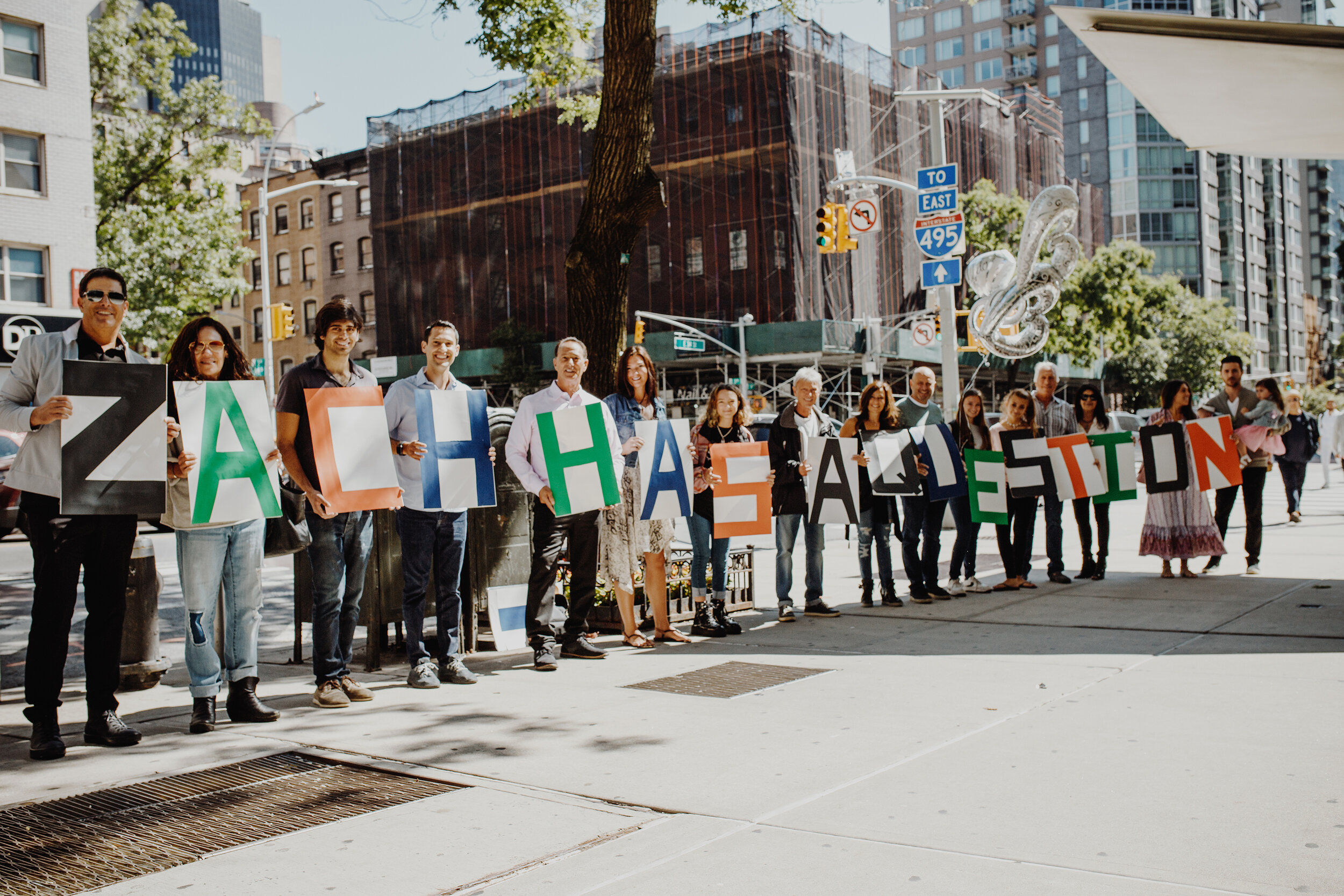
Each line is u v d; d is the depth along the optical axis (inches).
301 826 143.6
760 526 298.2
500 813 147.1
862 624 309.9
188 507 196.7
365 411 223.1
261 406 207.5
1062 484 368.8
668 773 163.6
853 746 176.7
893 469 335.9
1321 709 191.3
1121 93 3437.5
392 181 2006.6
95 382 185.9
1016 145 2203.5
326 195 2155.5
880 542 343.6
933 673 233.9
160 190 1225.4
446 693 231.6
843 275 1676.9
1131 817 138.4
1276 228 4158.5
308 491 216.4
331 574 221.6
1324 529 536.1
